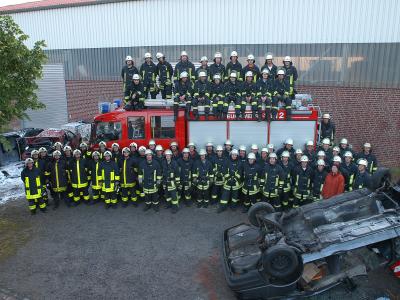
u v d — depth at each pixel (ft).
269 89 30.42
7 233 26.86
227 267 19.17
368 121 46.03
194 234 26.27
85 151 31.81
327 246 17.56
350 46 44.65
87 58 59.67
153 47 54.34
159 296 19.54
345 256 19.03
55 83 63.46
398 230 17.71
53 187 30.25
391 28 42.42
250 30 48.55
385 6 42.14
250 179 28.76
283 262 17.17
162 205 31.65
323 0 44.47
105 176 29.91
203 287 20.31
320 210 20.40
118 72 58.03
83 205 31.91
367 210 19.84
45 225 28.09
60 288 20.33
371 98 45.21
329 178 25.68
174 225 27.78
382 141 45.96
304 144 31.04
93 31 57.82
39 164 30.32
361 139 46.85
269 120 30.37
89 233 26.66
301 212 21.07
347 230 18.11
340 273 18.24
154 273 21.63
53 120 65.87
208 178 29.94
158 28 53.26
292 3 45.88
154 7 52.70
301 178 27.71
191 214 29.78
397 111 44.39
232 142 31.48
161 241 25.31
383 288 19.77
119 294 19.75
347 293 18.29
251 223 23.85
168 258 23.18
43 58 28.27
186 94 30.94
